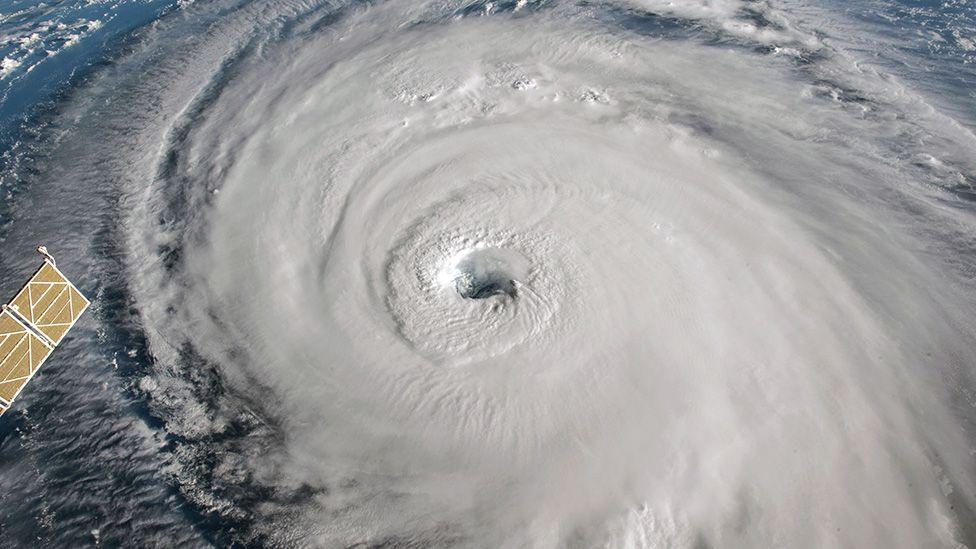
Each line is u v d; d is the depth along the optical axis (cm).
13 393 1250
